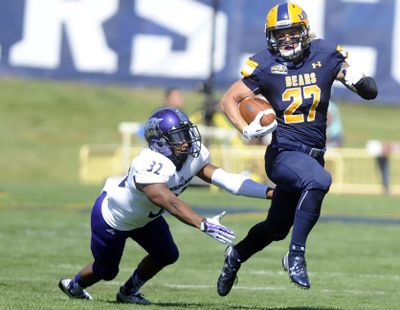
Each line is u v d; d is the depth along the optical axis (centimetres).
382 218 4841
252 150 6438
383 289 2684
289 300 2417
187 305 2248
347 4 6850
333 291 2625
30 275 2798
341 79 2164
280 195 2148
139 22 6994
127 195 2106
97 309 2069
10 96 8969
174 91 5478
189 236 3994
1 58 7075
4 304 2120
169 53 6969
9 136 7950
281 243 3903
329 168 6575
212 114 6300
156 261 2252
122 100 9175
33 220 4344
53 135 8056
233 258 2212
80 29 7044
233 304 2319
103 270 2233
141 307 2136
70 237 3809
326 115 2167
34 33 7069
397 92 6894
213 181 2178
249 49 6862
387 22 6856
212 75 6328
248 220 4522
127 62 7012
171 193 2014
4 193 5469
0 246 3500
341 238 4031
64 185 6197
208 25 6912
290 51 2128
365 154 6588
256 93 2177
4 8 7050
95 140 7969
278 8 2134
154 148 2097
